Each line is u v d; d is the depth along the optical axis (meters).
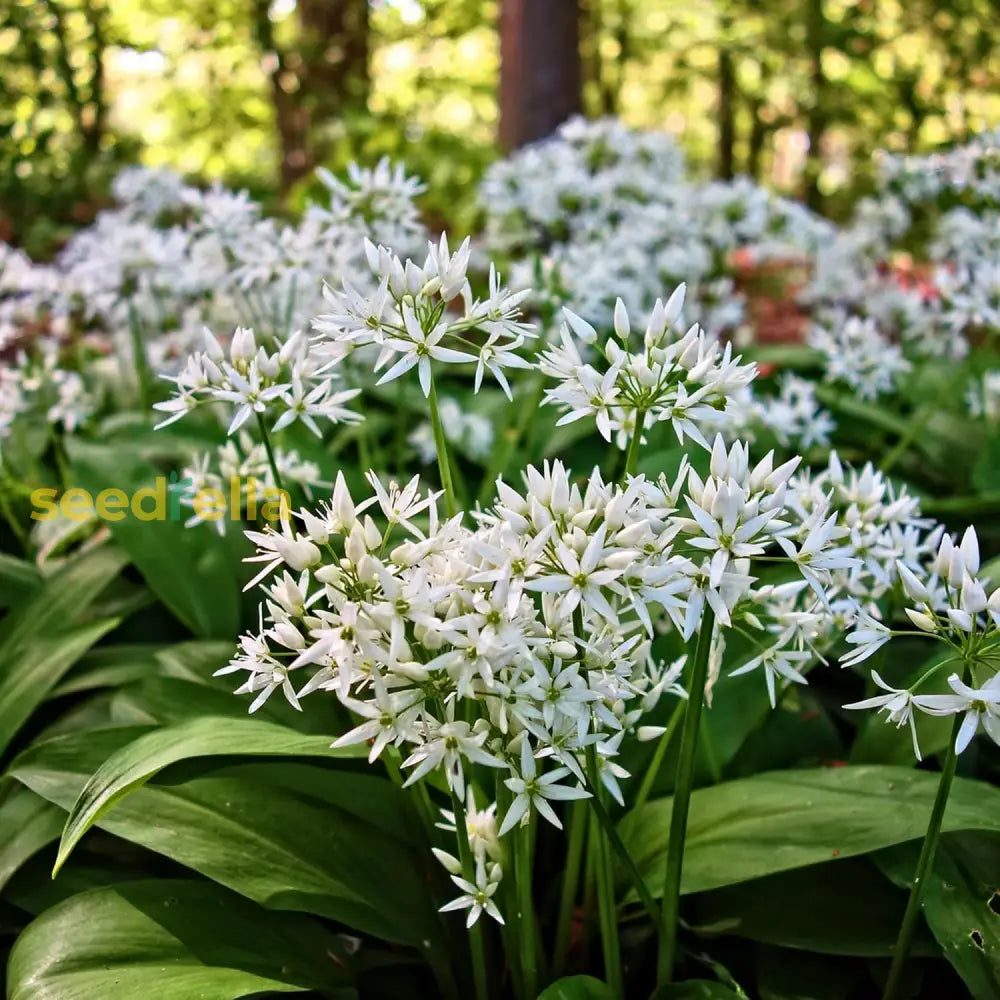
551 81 7.67
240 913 2.26
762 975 2.36
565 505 1.69
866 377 4.21
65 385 4.29
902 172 5.32
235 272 3.63
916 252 7.17
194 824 2.30
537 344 4.45
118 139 11.03
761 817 2.32
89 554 3.38
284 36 13.58
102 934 2.11
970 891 2.23
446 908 1.97
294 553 1.72
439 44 15.28
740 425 3.64
